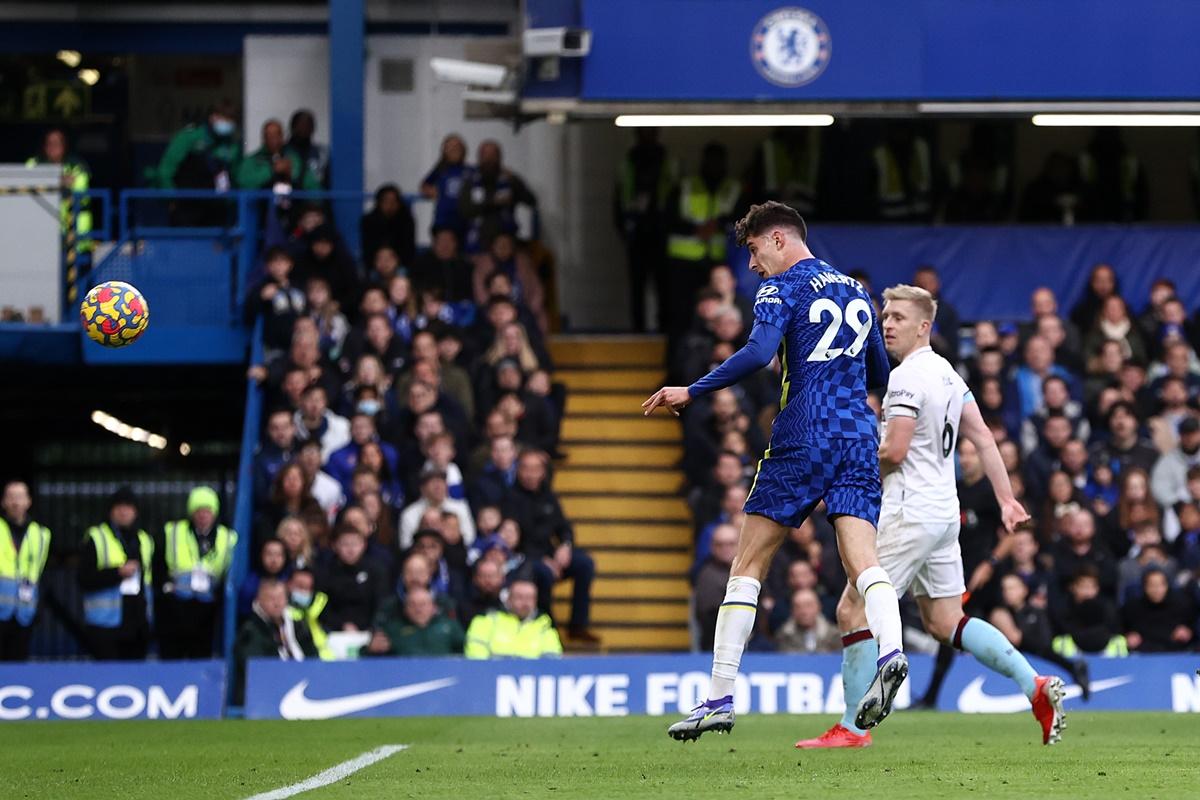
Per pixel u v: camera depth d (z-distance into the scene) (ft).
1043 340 159.84
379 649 132.98
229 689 129.59
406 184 202.80
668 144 203.92
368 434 148.66
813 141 181.16
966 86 160.25
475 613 137.08
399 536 146.61
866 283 163.53
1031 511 148.36
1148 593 138.62
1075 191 188.85
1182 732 94.02
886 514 78.18
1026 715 114.11
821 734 92.12
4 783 66.69
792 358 69.10
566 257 204.13
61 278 167.22
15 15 204.13
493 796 56.59
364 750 83.46
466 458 152.66
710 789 57.77
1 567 141.79
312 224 167.53
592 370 179.01
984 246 175.22
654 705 126.41
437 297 163.53
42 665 126.21
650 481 169.07
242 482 151.53
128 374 182.50
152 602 144.05
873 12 160.35
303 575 133.59
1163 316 167.63
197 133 182.19
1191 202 206.08
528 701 126.11
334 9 182.91
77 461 219.82
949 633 77.92
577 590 150.41
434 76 203.31
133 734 102.63
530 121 169.89
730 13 159.74
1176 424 158.10
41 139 209.97
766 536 69.15
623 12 159.22
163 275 170.60
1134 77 160.35
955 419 79.00
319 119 200.13
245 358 170.71
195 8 205.46
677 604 161.38
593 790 58.18
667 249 178.70
